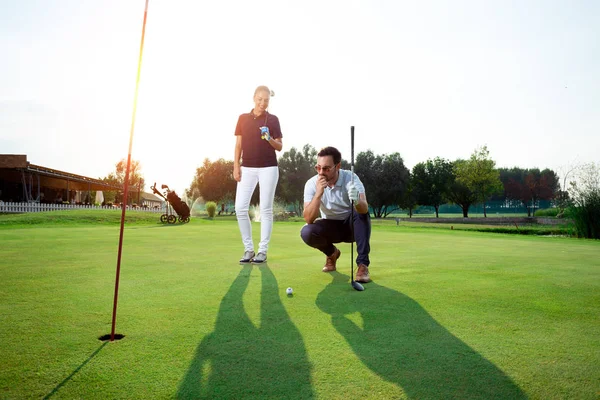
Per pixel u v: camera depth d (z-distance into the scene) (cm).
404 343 161
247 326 182
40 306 213
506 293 254
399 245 612
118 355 146
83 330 174
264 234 404
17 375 128
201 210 4956
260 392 118
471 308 216
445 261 408
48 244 533
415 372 133
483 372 133
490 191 4506
